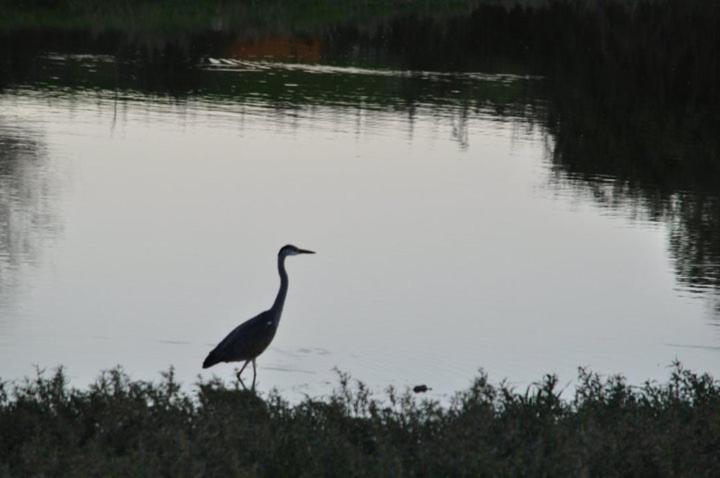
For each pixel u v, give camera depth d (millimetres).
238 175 24438
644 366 14266
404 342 14742
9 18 51719
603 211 23234
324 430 9758
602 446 9469
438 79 40281
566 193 24656
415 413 10281
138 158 25797
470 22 58062
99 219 20625
